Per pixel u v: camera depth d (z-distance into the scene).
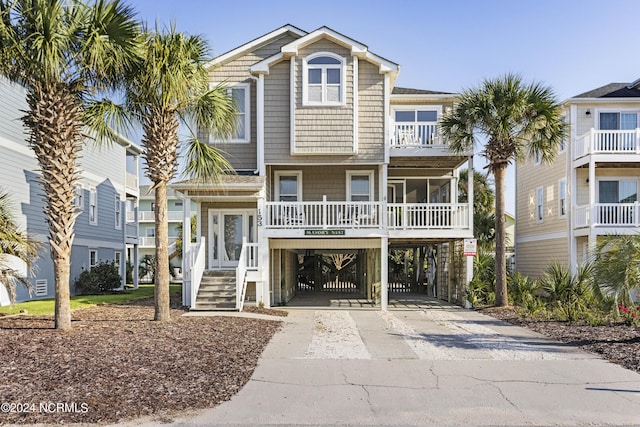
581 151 18.53
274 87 15.53
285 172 16.83
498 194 14.66
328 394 5.85
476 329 10.93
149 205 41.81
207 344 8.41
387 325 11.61
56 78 8.72
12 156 15.97
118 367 6.66
